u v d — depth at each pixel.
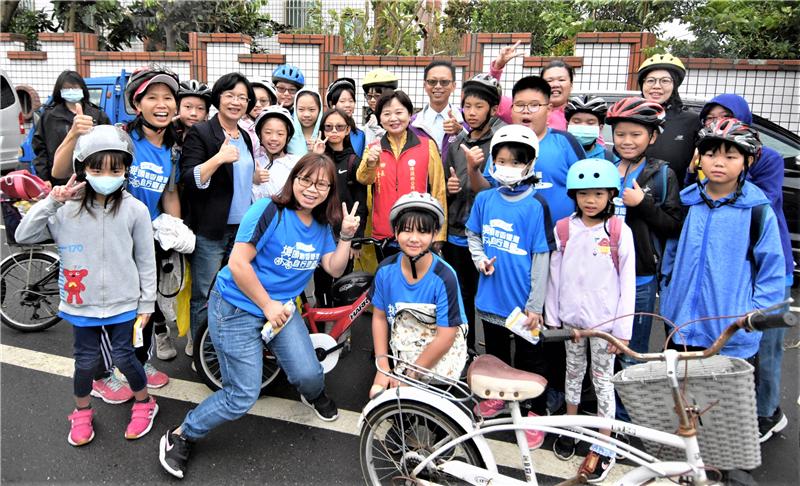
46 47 10.05
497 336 3.10
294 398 3.40
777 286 2.55
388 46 10.04
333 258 2.84
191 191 3.30
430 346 2.61
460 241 3.62
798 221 5.35
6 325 4.25
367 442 2.52
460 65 8.23
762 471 2.74
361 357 3.98
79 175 2.66
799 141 5.52
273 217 2.59
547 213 2.86
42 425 3.01
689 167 3.34
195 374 3.64
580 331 2.01
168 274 3.28
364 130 4.61
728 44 8.33
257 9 11.79
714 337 2.64
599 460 2.68
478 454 2.27
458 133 3.84
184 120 3.78
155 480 2.63
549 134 3.23
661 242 3.00
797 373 3.74
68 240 2.67
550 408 3.13
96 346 2.82
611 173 2.59
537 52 10.01
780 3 8.16
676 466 1.85
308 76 8.89
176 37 11.27
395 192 3.74
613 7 9.07
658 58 3.61
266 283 2.70
